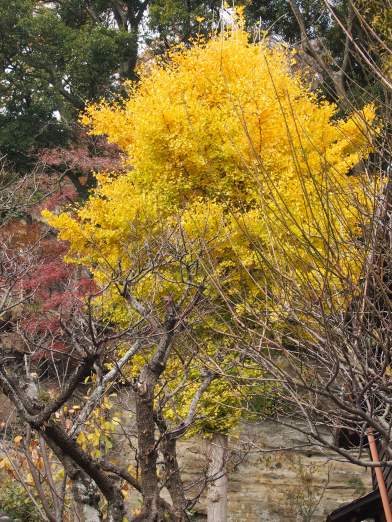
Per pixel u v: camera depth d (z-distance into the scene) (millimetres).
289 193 14031
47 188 23516
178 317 8438
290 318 7773
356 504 12734
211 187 16719
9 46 30453
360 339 7309
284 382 7438
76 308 9398
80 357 7836
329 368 7621
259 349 7680
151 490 7543
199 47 18641
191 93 17438
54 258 20094
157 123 16578
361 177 7723
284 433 21297
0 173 15172
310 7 17844
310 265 7371
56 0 34031
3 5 29766
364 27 6594
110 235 15562
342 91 7109
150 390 7809
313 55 7156
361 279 7680
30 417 7020
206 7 30984
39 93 30438
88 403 7754
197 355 8961
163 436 8242
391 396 7930
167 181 17000
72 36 30344
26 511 15797
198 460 20156
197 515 20047
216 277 8508
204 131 16375
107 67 30500
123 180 17750
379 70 6699
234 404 14383
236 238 13297
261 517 20984
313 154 14852
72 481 7227
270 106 15383
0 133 28766
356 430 7559
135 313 11242
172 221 14414
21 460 10016
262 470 21203
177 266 11594
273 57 16438
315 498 21062
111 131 18859
